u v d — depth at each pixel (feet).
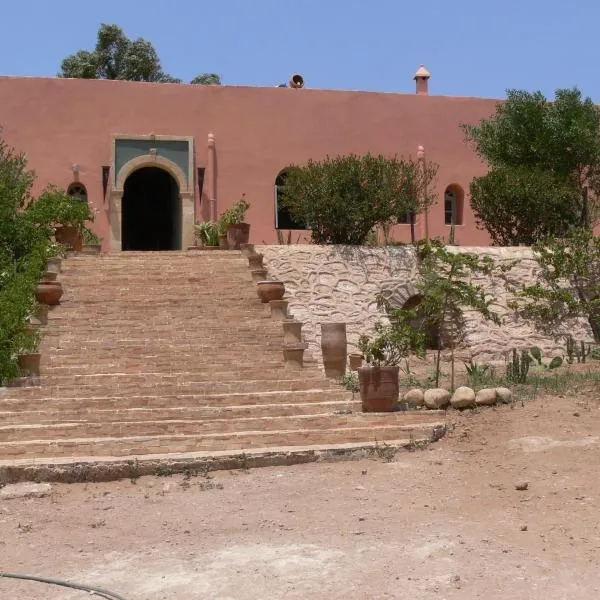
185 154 75.87
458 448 32.99
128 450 32.19
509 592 18.88
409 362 55.57
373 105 80.28
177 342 44.39
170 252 59.31
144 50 133.69
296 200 65.00
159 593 19.27
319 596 18.85
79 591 19.54
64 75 130.11
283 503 27.07
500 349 58.85
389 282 60.49
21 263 56.95
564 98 75.15
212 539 23.47
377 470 30.83
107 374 39.40
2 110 72.74
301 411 35.99
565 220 70.79
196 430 34.09
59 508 27.17
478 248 63.57
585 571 20.20
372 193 63.52
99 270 54.80
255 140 77.77
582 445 31.27
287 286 58.65
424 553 21.58
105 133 74.64
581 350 55.83
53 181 73.41
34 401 35.81
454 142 81.71
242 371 40.40
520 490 27.25
